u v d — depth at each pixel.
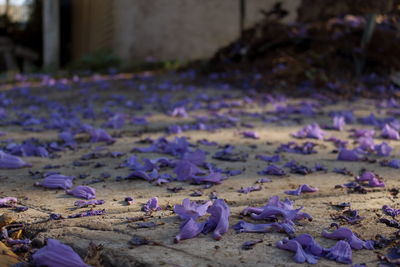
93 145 1.18
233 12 3.32
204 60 2.94
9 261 0.65
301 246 0.68
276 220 0.76
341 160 1.07
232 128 1.42
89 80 2.71
